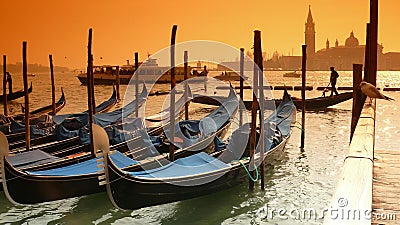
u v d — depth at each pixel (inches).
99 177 290.5
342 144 575.8
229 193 357.1
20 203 309.1
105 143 285.3
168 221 312.8
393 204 152.8
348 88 1352.1
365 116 212.7
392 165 202.4
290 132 516.4
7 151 298.7
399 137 616.4
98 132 286.0
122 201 296.0
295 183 397.1
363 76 335.0
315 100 885.8
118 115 595.8
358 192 100.4
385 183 176.7
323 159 491.2
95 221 313.3
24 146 471.8
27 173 303.9
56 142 454.3
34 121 559.5
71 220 313.6
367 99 272.7
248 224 309.4
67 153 423.2
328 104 891.4
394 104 1010.1
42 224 306.7
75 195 325.1
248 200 353.1
